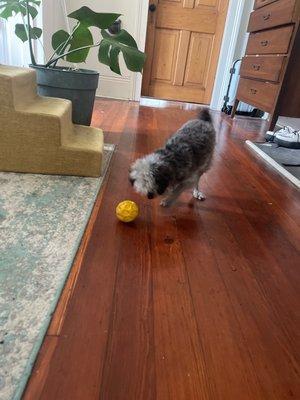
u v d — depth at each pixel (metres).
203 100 4.27
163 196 1.28
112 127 2.54
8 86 1.29
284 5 2.34
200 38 3.91
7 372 0.61
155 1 3.69
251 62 2.96
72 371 0.63
